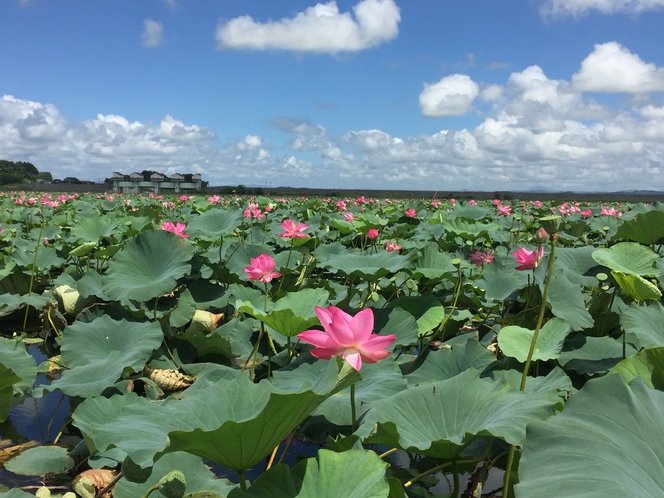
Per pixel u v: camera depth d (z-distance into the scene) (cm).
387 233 958
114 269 469
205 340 428
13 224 1161
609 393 163
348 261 466
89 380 338
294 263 610
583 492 137
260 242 889
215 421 198
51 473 284
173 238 491
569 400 166
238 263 611
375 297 495
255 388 211
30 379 336
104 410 282
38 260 672
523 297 451
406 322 379
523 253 339
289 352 356
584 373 334
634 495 134
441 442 188
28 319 607
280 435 173
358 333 194
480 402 218
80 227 711
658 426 153
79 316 445
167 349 428
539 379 293
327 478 166
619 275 326
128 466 198
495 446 261
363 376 311
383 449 314
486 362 346
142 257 484
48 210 1348
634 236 582
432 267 499
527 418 183
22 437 329
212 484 234
